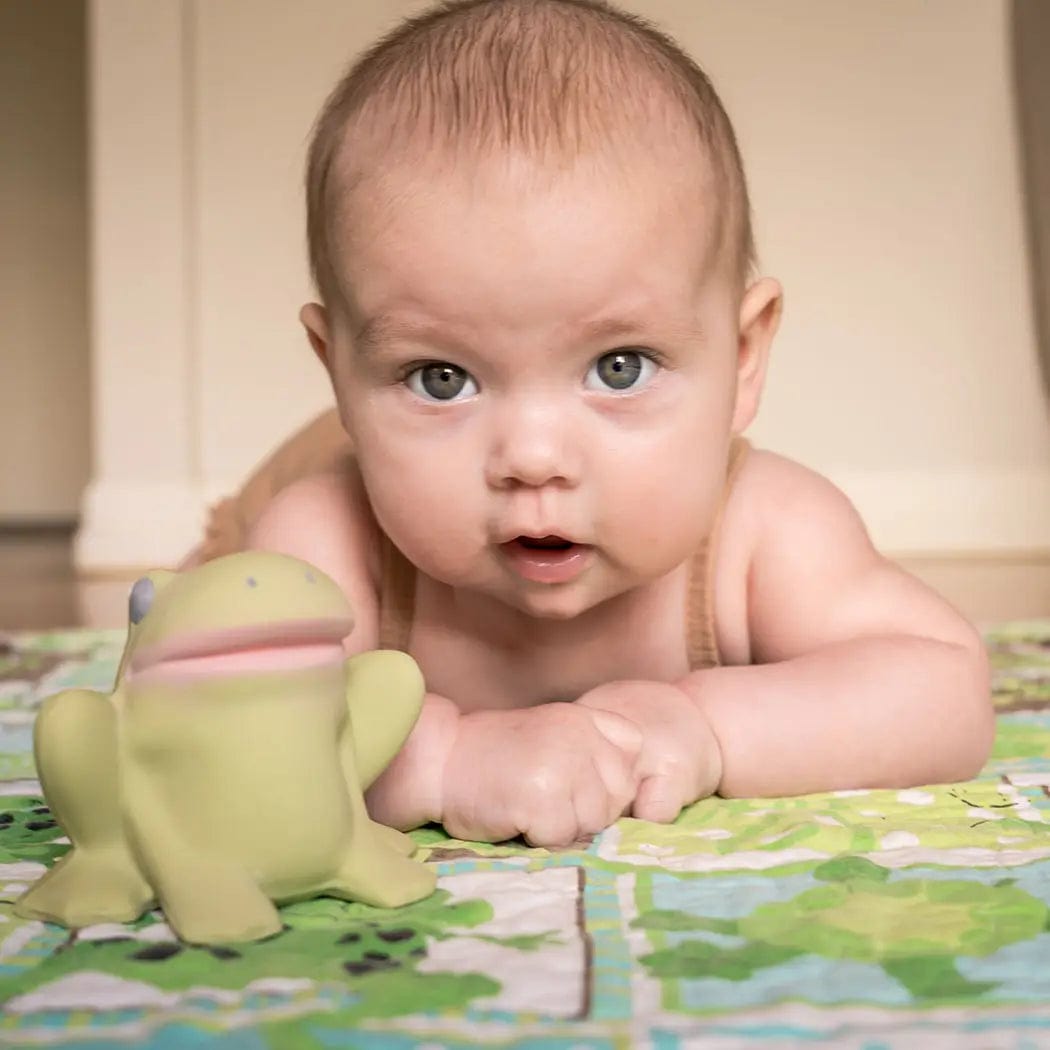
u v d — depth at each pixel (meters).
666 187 0.81
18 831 0.86
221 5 3.16
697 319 0.83
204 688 0.67
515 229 0.78
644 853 0.76
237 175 3.19
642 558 0.84
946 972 0.58
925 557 3.00
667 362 0.82
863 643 0.96
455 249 0.78
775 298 0.96
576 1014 0.54
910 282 3.13
